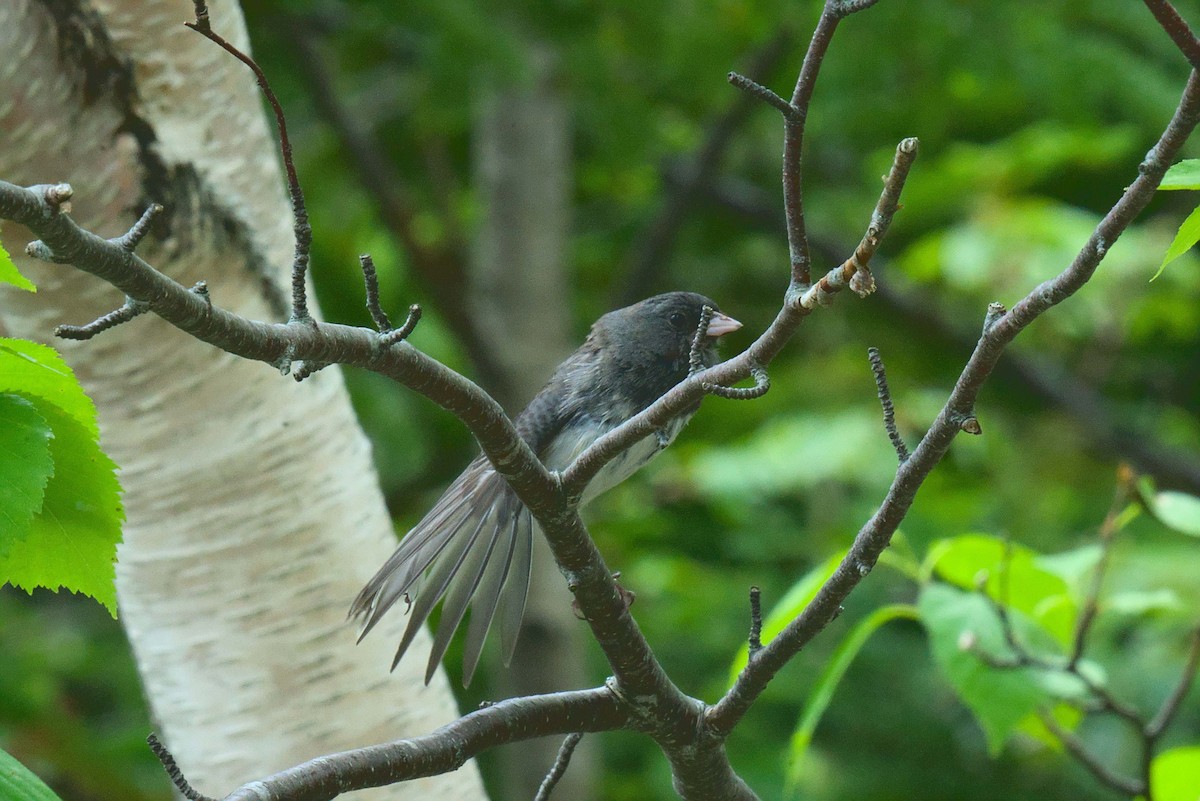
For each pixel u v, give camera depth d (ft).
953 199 49.47
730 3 39.40
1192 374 59.77
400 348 13.62
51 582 13.82
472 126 46.39
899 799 43.98
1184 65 43.73
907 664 45.73
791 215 13.94
